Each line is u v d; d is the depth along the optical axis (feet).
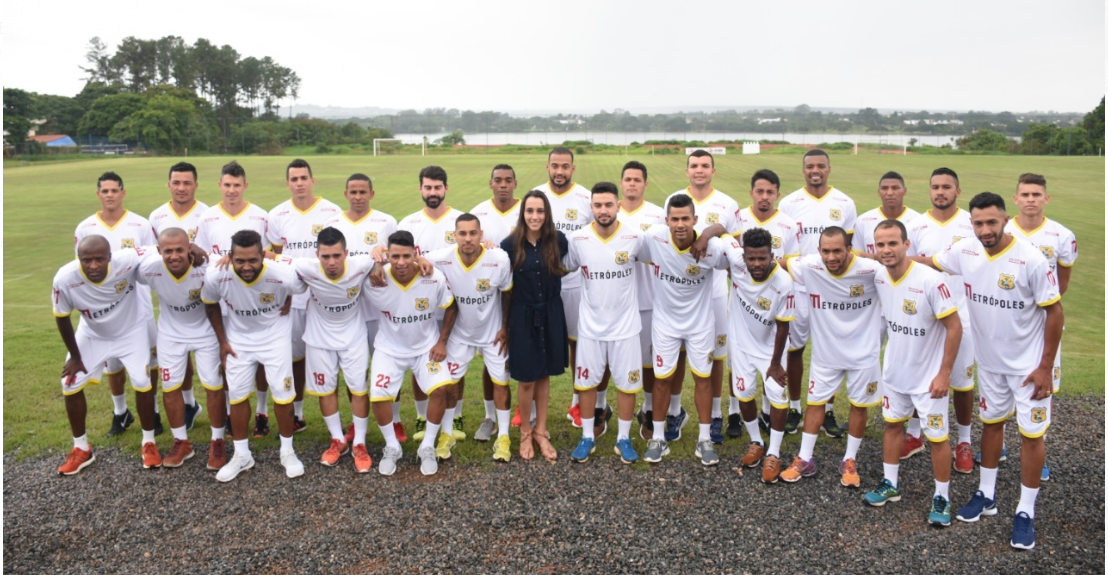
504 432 18.88
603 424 20.71
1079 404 21.66
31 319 32.40
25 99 179.01
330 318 18.24
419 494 16.76
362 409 18.58
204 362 17.97
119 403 20.22
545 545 14.61
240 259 16.61
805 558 14.19
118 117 216.95
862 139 352.28
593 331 18.25
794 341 20.02
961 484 17.44
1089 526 15.31
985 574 13.66
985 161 139.13
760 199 20.12
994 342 15.57
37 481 17.48
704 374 18.30
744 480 17.49
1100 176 100.94
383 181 97.04
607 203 17.26
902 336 15.83
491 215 20.61
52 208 70.49
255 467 18.29
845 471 17.26
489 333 18.83
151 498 16.67
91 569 13.96
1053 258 17.39
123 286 17.74
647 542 14.73
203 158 174.40
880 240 15.58
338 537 14.94
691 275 17.89
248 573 13.79
